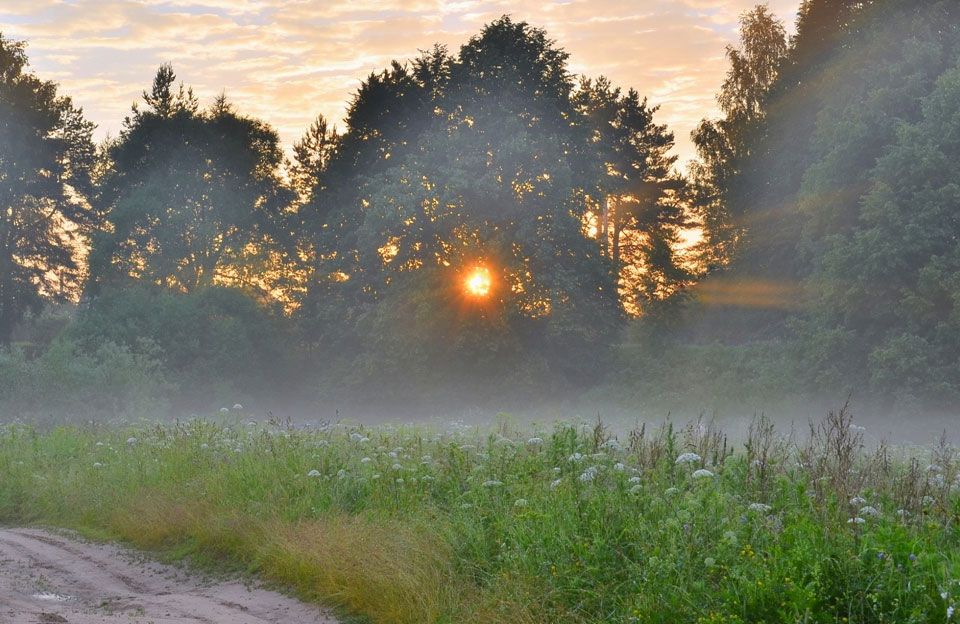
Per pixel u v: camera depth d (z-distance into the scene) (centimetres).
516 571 845
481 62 5328
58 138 7356
